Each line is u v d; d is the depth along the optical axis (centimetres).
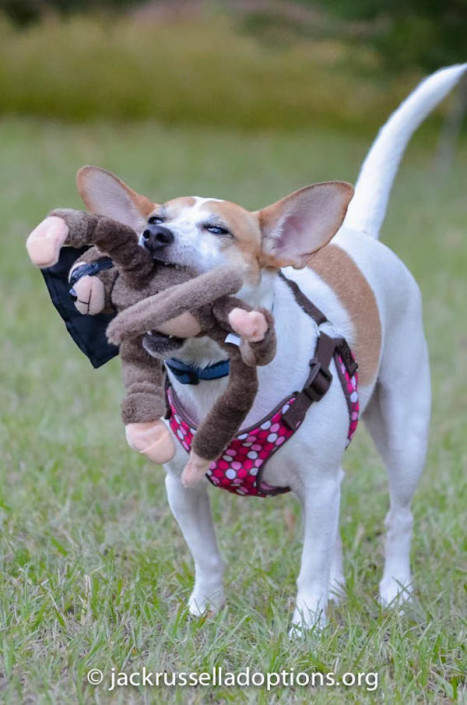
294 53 3516
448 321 1245
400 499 625
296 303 521
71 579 555
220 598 566
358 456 831
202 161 2395
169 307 401
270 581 591
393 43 2594
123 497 726
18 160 2250
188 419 499
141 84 3256
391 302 618
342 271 586
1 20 3469
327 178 2253
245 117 3166
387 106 3222
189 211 477
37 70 3228
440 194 2183
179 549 650
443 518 702
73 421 864
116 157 2373
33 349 1045
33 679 446
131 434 432
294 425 498
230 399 434
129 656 484
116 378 980
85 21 3619
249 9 2869
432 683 484
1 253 1438
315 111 3234
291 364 498
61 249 464
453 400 1001
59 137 2653
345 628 536
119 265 439
